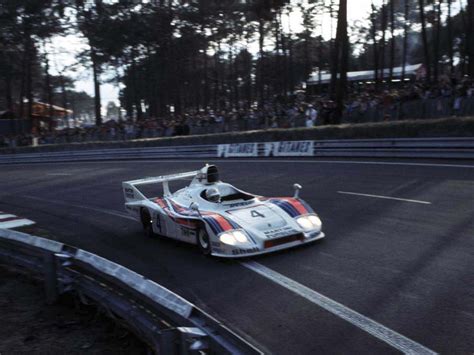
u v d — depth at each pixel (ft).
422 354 14.20
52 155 112.27
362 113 71.82
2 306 22.43
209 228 25.58
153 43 151.23
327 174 50.19
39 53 167.63
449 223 27.78
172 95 169.58
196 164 73.92
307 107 80.33
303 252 25.27
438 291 18.54
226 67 250.57
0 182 79.51
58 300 22.09
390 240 25.85
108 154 100.68
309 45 201.16
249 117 87.97
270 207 27.22
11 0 143.02
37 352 17.42
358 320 16.88
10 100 176.14
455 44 199.11
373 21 139.23
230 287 21.68
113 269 18.07
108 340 18.06
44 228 40.01
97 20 144.77
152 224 32.40
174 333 13.21
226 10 153.99
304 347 15.56
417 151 52.34
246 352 11.66
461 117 51.26
